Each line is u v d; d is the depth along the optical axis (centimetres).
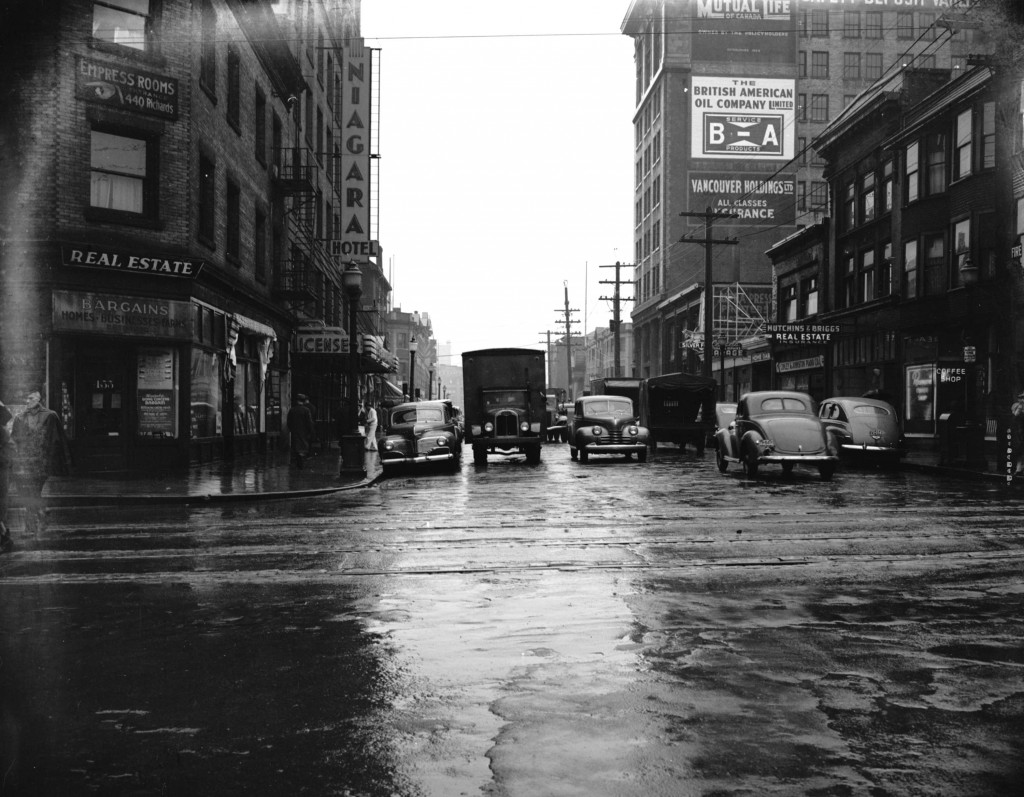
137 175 2016
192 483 1736
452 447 2317
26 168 1870
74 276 1903
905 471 2267
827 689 473
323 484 1750
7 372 1859
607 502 1469
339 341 3416
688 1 6738
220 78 2330
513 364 2684
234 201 2498
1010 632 596
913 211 3130
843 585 754
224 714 440
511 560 884
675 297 6581
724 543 993
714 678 493
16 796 347
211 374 2266
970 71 2769
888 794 344
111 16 1994
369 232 3706
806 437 1936
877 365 3456
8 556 919
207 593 730
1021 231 2505
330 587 754
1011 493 1600
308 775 366
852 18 6788
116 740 405
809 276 4234
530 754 386
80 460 1938
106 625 623
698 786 352
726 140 6750
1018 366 2489
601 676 498
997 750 388
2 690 480
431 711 443
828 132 3859
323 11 3838
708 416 3562
